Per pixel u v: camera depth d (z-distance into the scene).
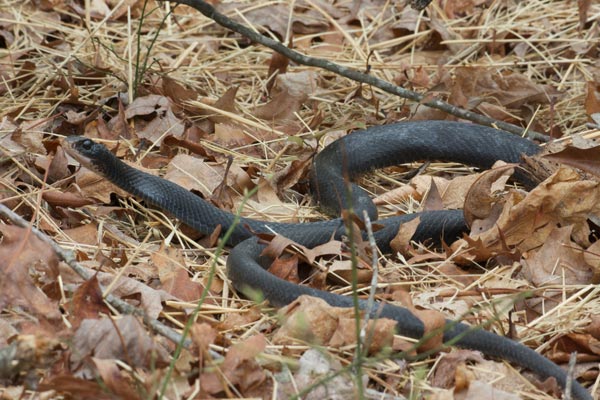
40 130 12.63
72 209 10.88
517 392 7.96
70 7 15.98
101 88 13.83
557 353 8.59
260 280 9.20
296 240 10.41
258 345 7.93
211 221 10.74
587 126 13.09
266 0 16.77
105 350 7.76
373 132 12.92
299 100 13.82
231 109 13.57
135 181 10.89
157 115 12.92
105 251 10.16
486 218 10.60
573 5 16.80
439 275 9.95
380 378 8.16
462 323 8.63
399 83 14.88
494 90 14.34
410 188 11.94
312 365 8.04
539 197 10.19
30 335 7.57
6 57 14.45
